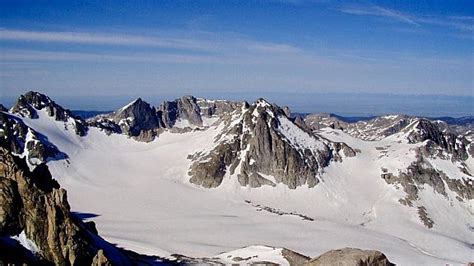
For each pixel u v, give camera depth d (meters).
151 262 155.38
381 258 99.06
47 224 111.19
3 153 120.69
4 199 109.81
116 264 119.19
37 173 131.88
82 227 127.81
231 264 166.12
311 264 100.50
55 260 108.38
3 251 102.00
